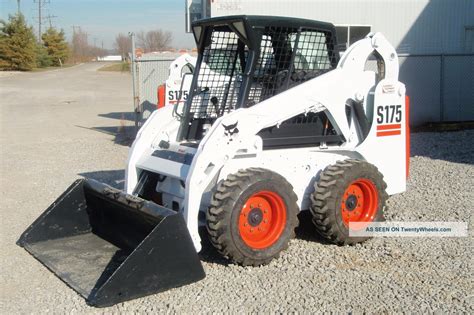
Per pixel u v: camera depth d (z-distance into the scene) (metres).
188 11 16.39
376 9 15.69
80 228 6.37
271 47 5.87
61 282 5.25
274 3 15.27
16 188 9.09
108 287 4.62
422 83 15.46
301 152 5.98
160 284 4.81
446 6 15.91
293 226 5.63
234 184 5.23
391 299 4.82
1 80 45.28
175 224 4.86
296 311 4.62
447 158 10.90
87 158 11.77
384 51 6.41
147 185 6.25
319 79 6.02
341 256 5.82
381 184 6.19
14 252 6.04
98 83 41.62
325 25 6.20
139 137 6.36
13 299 4.93
